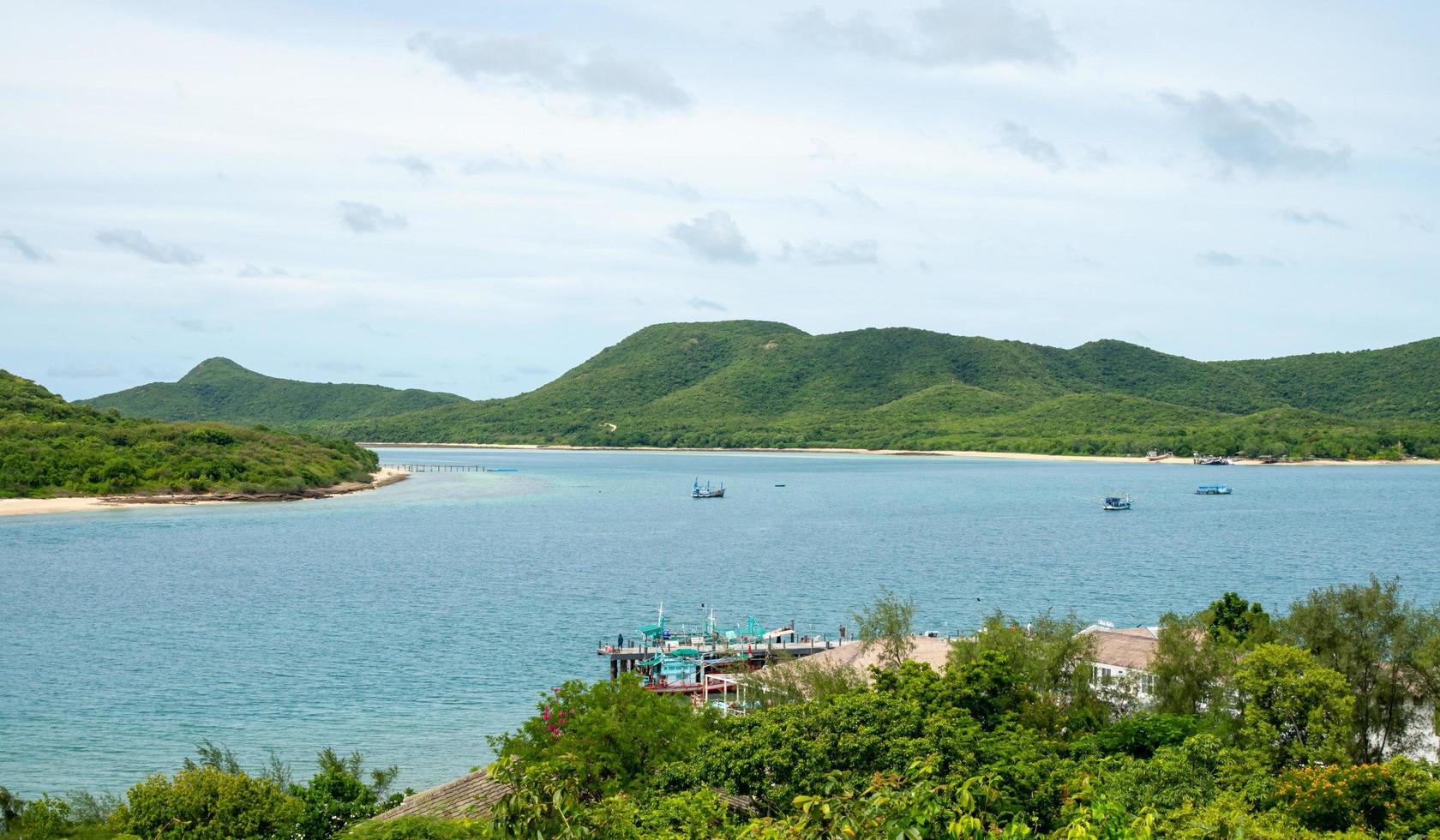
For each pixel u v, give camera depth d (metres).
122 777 62.16
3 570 139.50
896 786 25.75
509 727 72.62
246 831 43.97
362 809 47.97
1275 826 37.62
